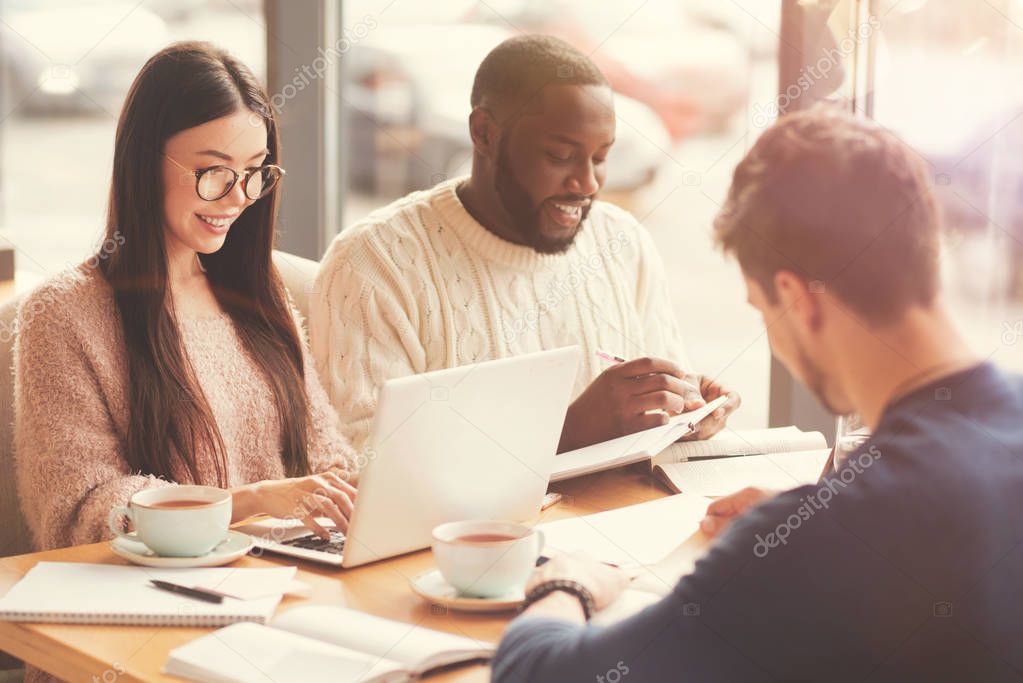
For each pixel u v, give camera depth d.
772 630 0.82
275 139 1.67
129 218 1.55
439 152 2.95
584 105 1.85
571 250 2.05
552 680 0.86
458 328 1.91
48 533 1.42
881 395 0.86
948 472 0.80
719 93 2.74
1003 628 0.80
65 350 1.49
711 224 0.98
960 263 1.84
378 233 1.93
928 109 2.01
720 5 2.73
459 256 1.94
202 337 1.65
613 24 3.01
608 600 0.99
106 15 3.03
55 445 1.44
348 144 2.82
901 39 2.04
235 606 1.06
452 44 2.92
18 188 3.23
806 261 0.88
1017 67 1.95
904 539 0.80
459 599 1.08
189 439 1.55
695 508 1.37
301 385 1.74
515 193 1.90
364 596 1.12
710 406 1.70
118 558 1.22
